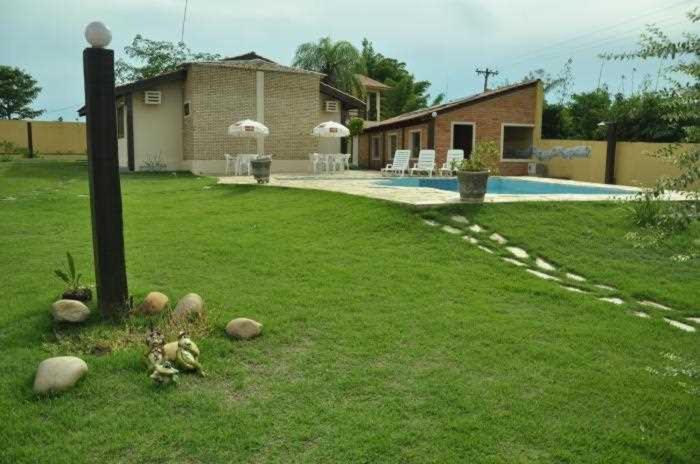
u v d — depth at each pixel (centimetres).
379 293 596
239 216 1010
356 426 341
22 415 346
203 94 2055
